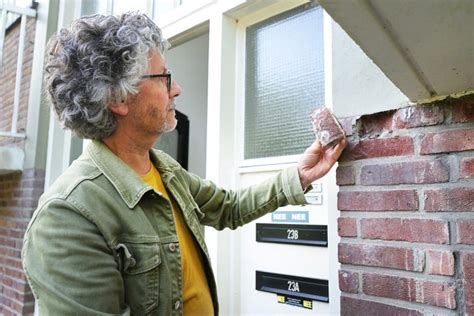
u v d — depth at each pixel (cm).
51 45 86
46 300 65
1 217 329
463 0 54
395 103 106
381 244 104
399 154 104
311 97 151
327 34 143
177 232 89
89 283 65
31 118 298
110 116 83
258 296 158
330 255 129
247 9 172
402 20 60
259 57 173
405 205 101
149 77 85
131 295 74
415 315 96
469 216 91
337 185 117
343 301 110
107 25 82
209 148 173
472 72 81
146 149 93
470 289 88
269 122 164
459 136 94
